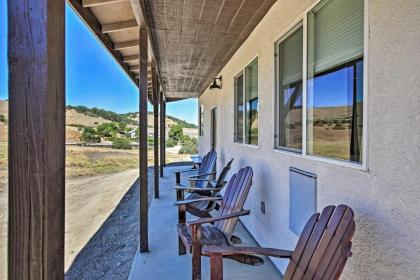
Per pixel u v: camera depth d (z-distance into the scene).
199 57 4.90
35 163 0.81
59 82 0.89
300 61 2.38
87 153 15.91
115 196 6.45
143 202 3.13
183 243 2.74
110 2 2.76
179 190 3.77
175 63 5.36
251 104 3.81
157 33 3.69
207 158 6.20
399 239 1.29
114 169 11.71
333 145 1.89
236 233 3.72
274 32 2.88
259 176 3.36
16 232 0.81
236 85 4.64
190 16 3.15
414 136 1.21
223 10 3.01
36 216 0.81
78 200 6.12
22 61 0.81
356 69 1.67
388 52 1.35
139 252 3.13
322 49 2.06
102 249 3.43
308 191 2.15
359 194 1.57
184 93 10.05
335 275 1.42
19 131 0.81
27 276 0.81
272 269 2.71
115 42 4.14
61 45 0.91
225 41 4.04
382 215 1.39
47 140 0.82
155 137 5.73
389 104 1.34
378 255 1.41
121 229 4.08
